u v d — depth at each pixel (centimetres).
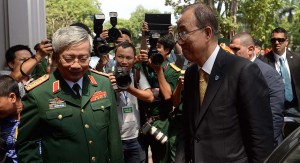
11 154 298
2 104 296
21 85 395
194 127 277
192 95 282
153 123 424
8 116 304
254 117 257
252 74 260
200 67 275
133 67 423
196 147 272
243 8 2170
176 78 436
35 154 267
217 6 2142
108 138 286
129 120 410
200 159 269
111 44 445
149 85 421
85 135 268
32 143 267
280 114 423
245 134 267
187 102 287
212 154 266
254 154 260
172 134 424
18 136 265
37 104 263
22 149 265
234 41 453
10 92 301
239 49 449
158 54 410
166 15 494
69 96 268
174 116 426
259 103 258
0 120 301
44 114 263
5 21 680
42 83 268
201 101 276
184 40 264
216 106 264
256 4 2144
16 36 684
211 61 269
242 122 265
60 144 264
